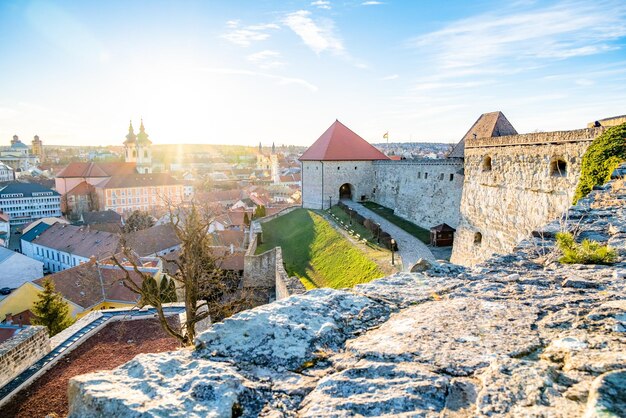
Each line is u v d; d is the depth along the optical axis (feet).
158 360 12.95
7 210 418.51
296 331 14.74
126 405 10.56
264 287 150.30
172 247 231.09
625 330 13.91
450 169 151.74
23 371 58.59
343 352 13.98
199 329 78.13
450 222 152.25
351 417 10.31
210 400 10.94
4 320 125.59
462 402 10.68
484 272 22.86
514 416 9.68
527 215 78.74
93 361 63.57
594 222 34.19
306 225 187.73
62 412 50.65
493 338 13.96
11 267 207.21
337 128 229.25
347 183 219.00
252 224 217.15
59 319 102.68
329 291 18.86
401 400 10.74
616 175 50.55
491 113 147.33
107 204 445.37
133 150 536.42
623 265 23.31
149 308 86.22
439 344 13.65
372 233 144.15
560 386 10.73
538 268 24.07
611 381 10.03
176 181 488.85
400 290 19.66
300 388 11.87
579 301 17.22
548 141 73.15
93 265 143.13
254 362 13.20
